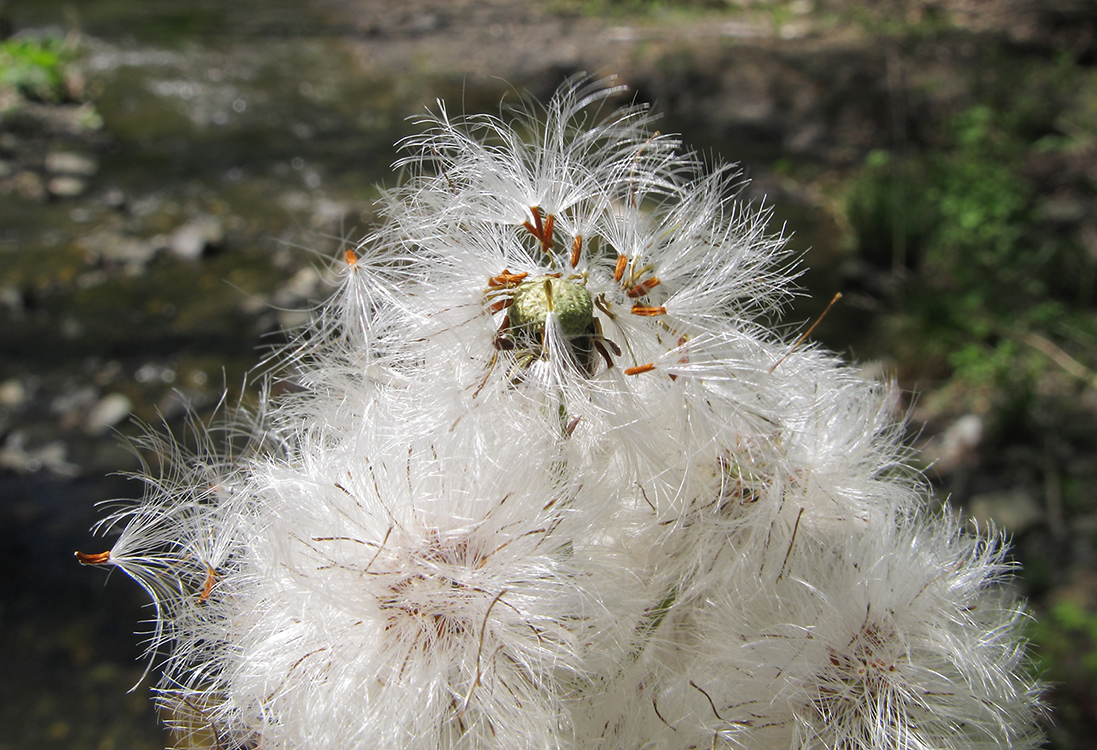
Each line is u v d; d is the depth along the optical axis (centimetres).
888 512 9
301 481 8
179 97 54
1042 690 9
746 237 9
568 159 9
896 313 38
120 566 9
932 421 33
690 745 8
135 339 35
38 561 25
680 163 9
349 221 43
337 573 8
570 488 8
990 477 31
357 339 9
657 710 8
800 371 9
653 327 8
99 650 23
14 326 35
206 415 31
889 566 9
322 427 9
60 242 40
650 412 8
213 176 47
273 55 60
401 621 8
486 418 8
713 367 8
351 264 9
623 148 9
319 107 54
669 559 8
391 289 8
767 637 8
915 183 44
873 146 50
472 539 8
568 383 8
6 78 51
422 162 9
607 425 8
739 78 53
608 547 8
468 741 8
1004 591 10
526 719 8
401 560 8
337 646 8
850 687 8
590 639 8
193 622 9
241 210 44
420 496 8
